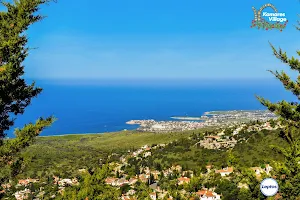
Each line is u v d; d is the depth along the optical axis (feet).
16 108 42.32
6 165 37.88
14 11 40.73
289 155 41.47
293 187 39.81
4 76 37.81
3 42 37.91
